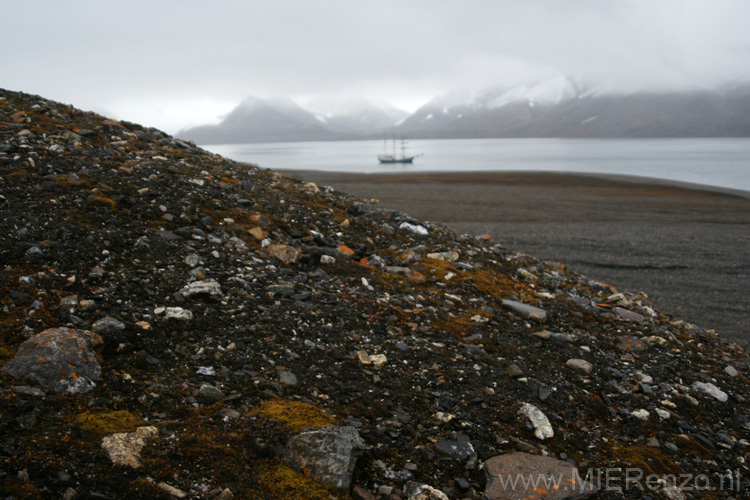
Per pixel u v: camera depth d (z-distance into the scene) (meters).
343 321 6.88
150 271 6.59
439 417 5.27
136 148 12.59
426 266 10.66
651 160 136.75
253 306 6.53
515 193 53.72
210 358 5.21
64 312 5.15
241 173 13.88
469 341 7.35
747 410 7.29
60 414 3.76
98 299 5.58
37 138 10.93
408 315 7.85
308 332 6.32
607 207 43.22
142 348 5.02
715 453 5.95
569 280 13.74
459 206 42.69
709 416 6.87
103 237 7.03
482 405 5.66
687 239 28.95
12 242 6.22
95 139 12.27
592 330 9.17
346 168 115.00
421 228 13.80
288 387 5.15
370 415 5.03
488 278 10.91
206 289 6.40
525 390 6.12
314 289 7.78
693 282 20.58
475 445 4.96
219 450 3.79
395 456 4.52
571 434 5.56
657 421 6.29
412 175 80.56
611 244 27.34
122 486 3.22
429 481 4.36
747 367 9.25
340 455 4.00
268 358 5.56
